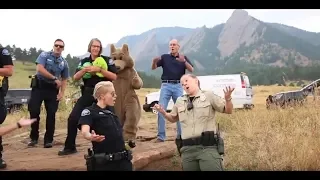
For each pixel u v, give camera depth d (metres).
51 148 7.23
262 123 9.73
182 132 5.11
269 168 6.63
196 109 5.03
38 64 7.18
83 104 6.36
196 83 5.12
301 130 8.20
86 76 6.39
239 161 6.93
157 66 8.34
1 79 5.51
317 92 11.88
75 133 6.46
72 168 5.43
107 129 4.53
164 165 6.73
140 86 7.58
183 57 8.32
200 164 4.93
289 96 13.29
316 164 6.61
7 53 5.56
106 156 4.46
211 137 4.93
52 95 7.32
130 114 7.35
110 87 4.72
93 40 6.58
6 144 7.89
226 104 4.93
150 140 8.53
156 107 5.30
